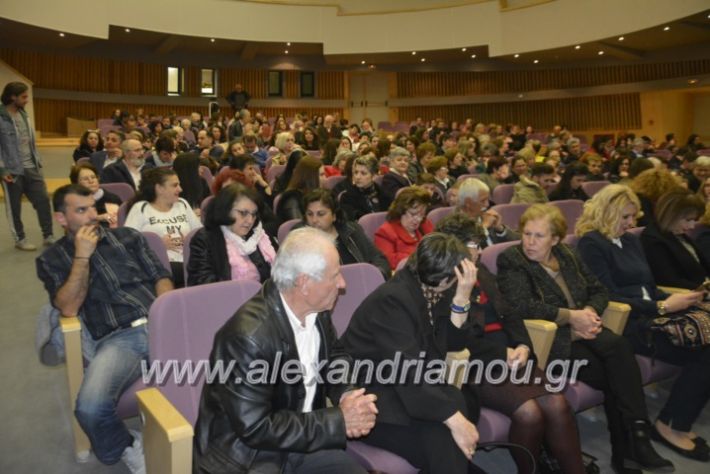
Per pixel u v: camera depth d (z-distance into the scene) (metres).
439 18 14.62
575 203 4.57
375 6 15.65
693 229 3.47
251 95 17.45
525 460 2.03
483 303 2.45
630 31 11.73
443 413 1.79
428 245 1.96
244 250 2.85
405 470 1.83
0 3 10.93
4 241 5.81
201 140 9.22
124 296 2.39
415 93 17.92
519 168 6.51
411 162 6.65
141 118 13.16
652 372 2.65
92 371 2.12
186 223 3.57
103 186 4.64
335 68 17.55
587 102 16.53
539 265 2.61
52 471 2.27
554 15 13.14
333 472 1.66
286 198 4.05
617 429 2.38
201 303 2.01
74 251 2.40
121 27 13.22
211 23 14.22
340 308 2.37
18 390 2.90
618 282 2.89
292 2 14.84
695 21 11.07
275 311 1.60
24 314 3.92
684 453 2.47
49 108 14.84
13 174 5.29
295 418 1.56
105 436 2.08
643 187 4.51
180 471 1.47
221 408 1.57
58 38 13.26
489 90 17.47
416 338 1.93
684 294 2.69
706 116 16.22
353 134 11.17
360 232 3.27
